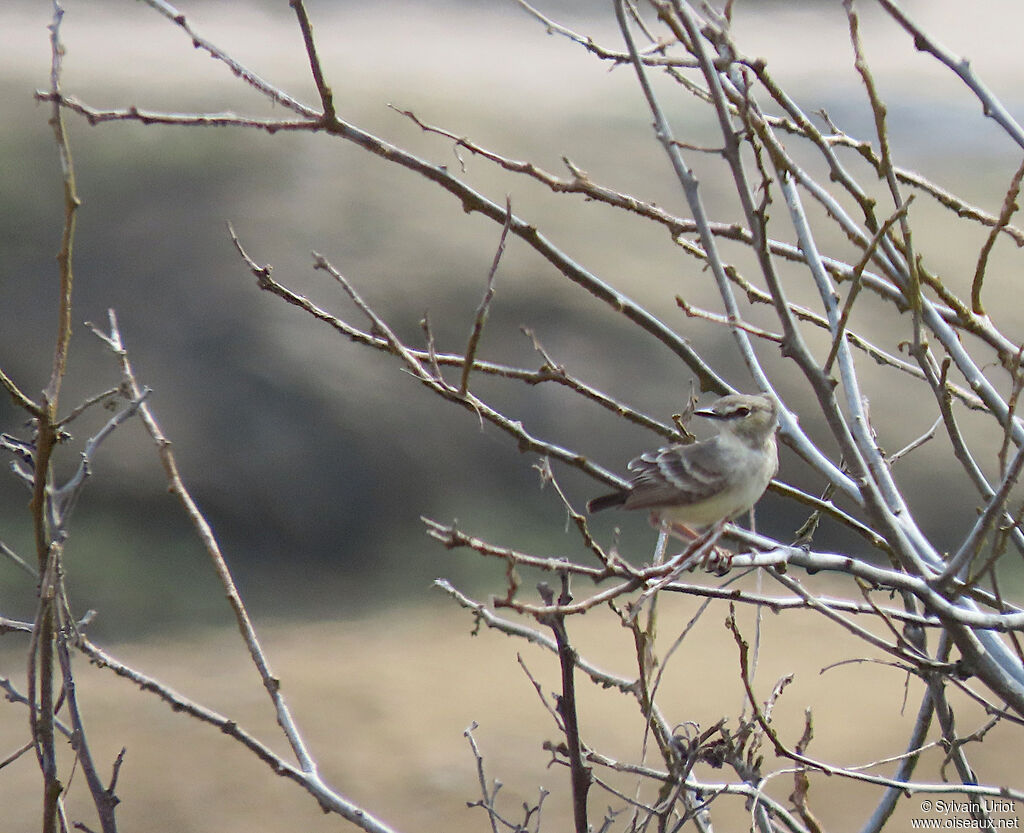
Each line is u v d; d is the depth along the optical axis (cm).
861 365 2314
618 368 2352
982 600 734
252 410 2233
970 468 677
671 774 693
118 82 2712
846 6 665
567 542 2175
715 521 760
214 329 2314
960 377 2338
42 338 2272
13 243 2367
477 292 2414
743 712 827
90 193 2500
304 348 2306
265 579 2077
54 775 622
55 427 614
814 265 765
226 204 2503
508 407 2297
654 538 2183
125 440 2164
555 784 1503
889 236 708
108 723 1650
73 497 665
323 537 2158
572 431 2278
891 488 742
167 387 2231
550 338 2373
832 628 1892
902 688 1728
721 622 1928
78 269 2367
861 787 1482
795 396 2273
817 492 2172
